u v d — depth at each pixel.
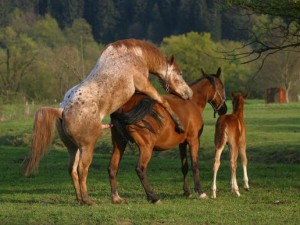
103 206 13.28
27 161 13.49
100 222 11.44
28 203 14.45
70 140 13.71
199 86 15.52
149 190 13.90
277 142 27.08
